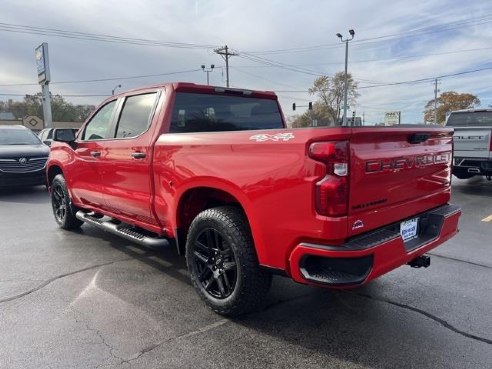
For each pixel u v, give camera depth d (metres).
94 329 3.25
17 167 9.75
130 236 4.46
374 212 2.88
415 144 3.26
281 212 2.84
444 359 2.84
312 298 3.84
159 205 4.03
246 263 3.17
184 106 4.24
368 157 2.77
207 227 3.46
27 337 3.12
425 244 3.30
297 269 2.81
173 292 3.97
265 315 3.50
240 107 4.75
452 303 3.72
